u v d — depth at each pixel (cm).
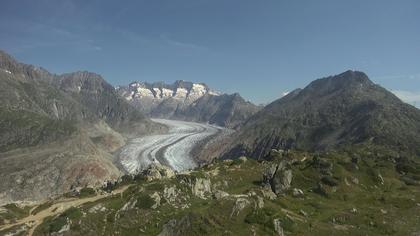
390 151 16250
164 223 6844
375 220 6981
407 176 10738
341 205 7956
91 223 7000
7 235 6894
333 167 9744
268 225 5928
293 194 8519
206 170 11631
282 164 9938
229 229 5822
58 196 9650
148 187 8262
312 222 6531
